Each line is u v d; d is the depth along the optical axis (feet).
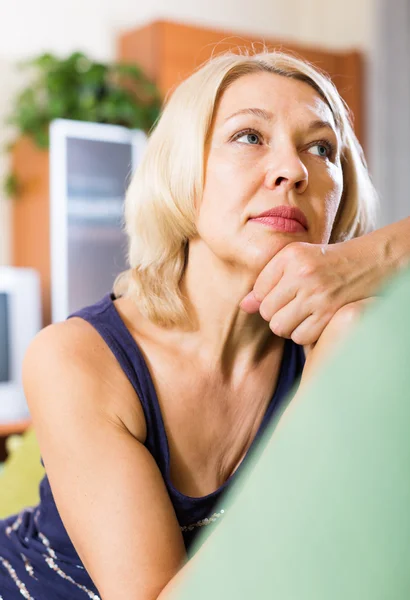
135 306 3.32
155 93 11.97
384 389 0.92
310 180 2.94
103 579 2.48
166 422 3.16
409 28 14.99
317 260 2.58
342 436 0.93
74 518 2.65
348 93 14.51
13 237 12.39
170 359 3.19
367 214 3.55
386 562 0.88
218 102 3.03
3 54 12.09
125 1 13.15
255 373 3.35
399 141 14.88
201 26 12.41
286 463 0.97
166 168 3.16
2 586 3.64
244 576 0.95
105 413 2.84
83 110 11.67
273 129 2.92
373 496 0.89
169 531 2.54
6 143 12.21
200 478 3.25
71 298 11.60
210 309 3.17
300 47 13.84
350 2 15.17
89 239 11.73
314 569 0.90
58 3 12.53
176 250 3.22
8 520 3.96
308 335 2.58
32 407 2.94
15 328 10.37
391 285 1.03
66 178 11.36
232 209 2.90
